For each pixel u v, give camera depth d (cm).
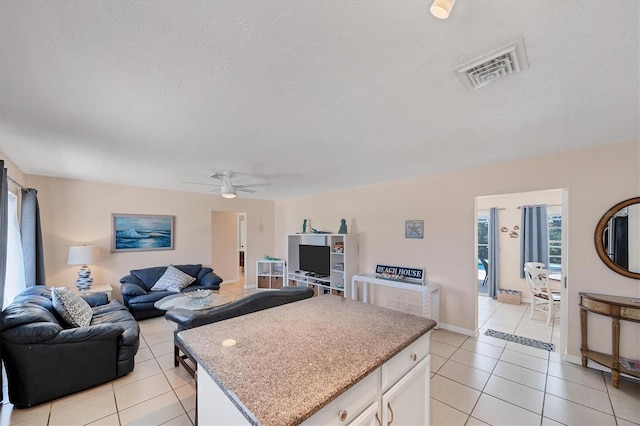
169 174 408
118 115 203
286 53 134
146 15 110
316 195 611
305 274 593
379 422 132
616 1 102
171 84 162
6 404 232
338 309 211
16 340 224
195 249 586
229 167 364
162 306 352
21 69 145
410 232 439
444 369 285
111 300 428
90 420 212
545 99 181
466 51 132
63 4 104
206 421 128
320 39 124
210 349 140
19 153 298
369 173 406
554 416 213
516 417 212
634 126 229
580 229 293
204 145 272
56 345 238
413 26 116
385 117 209
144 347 342
